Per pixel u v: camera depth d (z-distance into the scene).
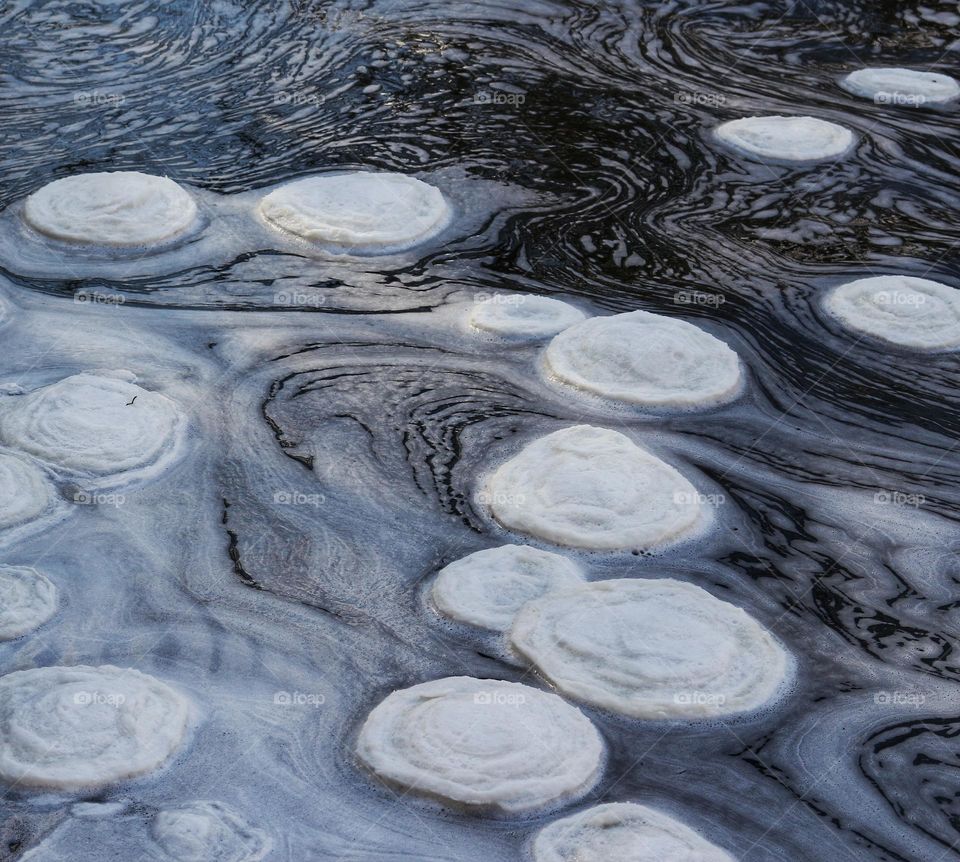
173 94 5.05
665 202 4.37
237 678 2.37
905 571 2.72
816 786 2.17
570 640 2.42
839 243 4.15
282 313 3.65
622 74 5.36
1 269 3.80
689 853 1.97
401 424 3.17
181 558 2.69
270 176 4.44
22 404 3.09
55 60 5.32
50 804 2.05
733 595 2.64
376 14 5.88
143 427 3.04
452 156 4.61
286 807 2.08
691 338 3.50
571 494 2.84
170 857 1.95
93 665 2.38
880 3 6.22
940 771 2.21
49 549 2.69
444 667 2.41
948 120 5.07
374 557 2.71
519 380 3.38
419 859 1.99
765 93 5.25
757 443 3.16
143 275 3.82
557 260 3.99
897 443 3.19
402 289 3.80
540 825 2.05
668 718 2.28
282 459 3.03
